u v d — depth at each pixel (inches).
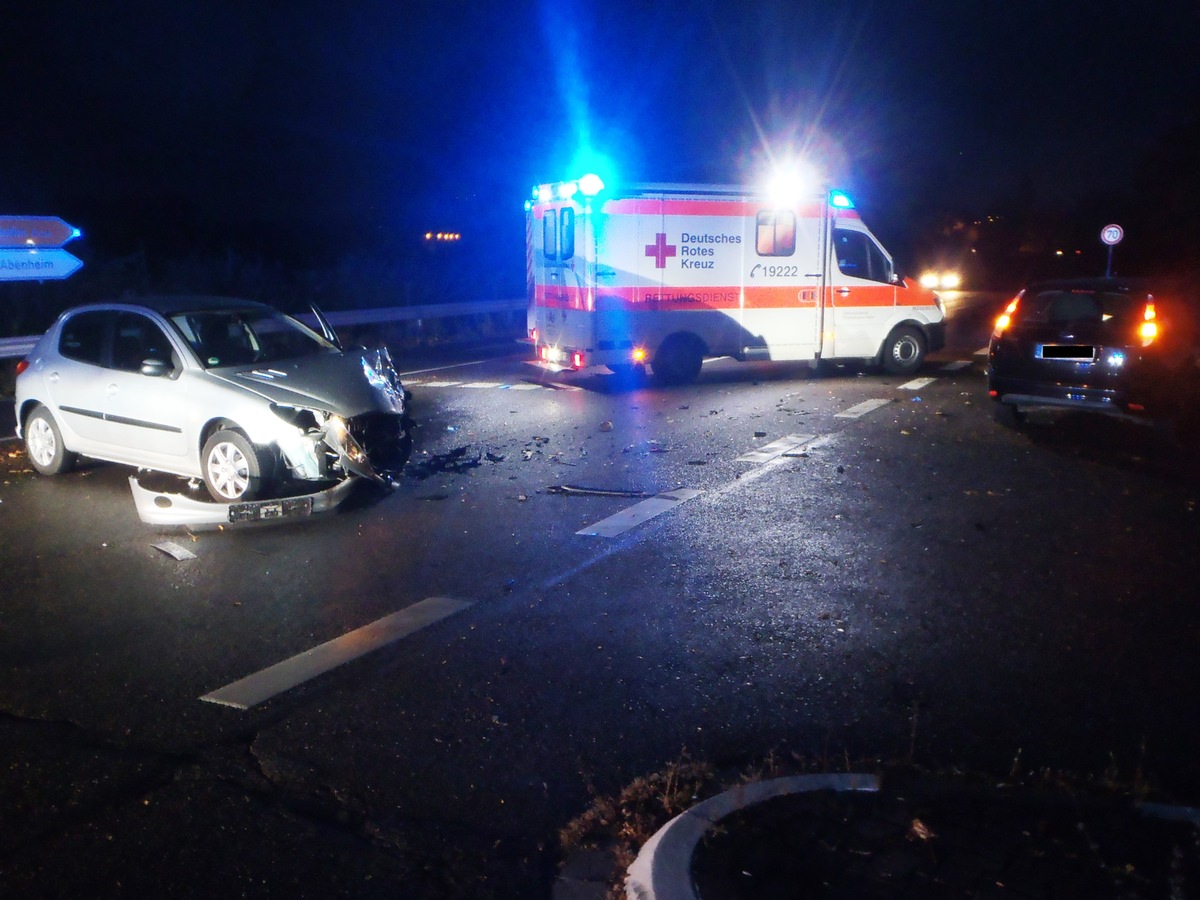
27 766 167.3
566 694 191.5
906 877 125.6
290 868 139.4
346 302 1056.2
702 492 336.2
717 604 236.2
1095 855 129.7
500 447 413.1
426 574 261.0
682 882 124.2
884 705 184.4
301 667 205.2
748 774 159.5
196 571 266.2
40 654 213.5
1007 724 176.1
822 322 573.9
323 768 165.9
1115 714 179.0
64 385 357.4
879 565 260.8
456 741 174.2
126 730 179.6
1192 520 294.8
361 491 324.5
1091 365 395.2
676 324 546.3
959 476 350.0
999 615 225.6
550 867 139.2
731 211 545.6
